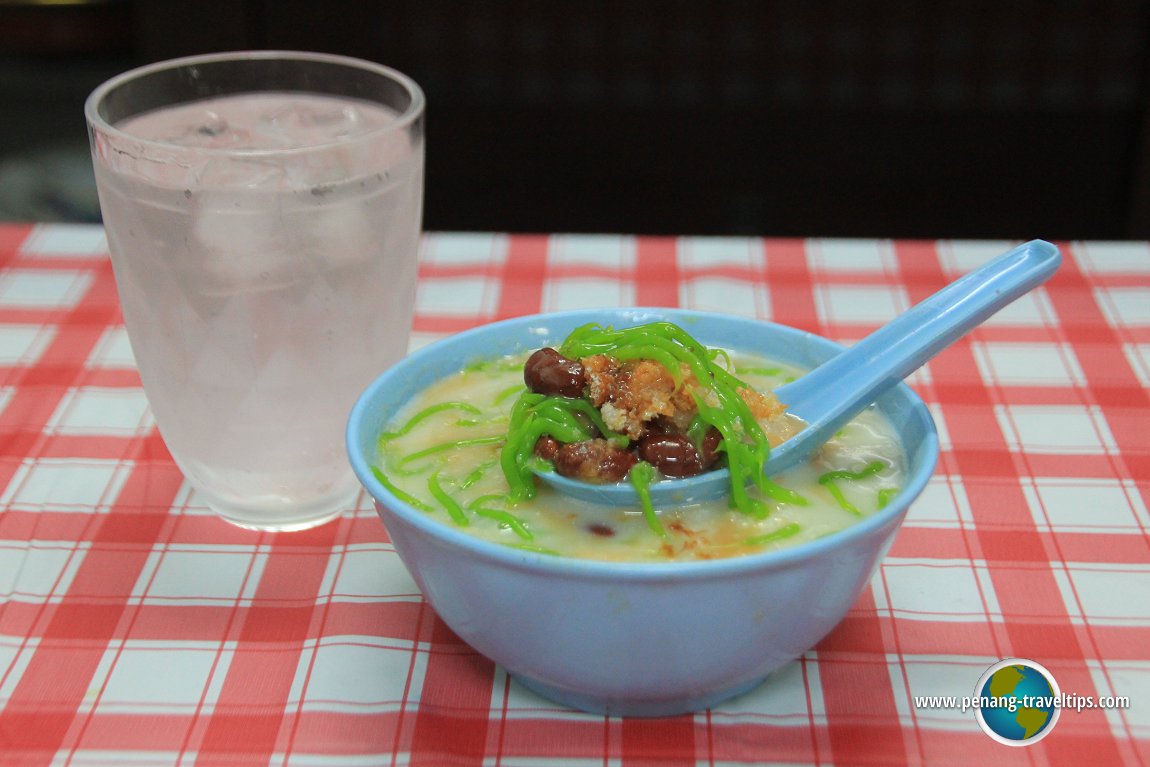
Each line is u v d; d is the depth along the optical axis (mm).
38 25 900
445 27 878
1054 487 468
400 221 433
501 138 914
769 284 594
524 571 343
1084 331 558
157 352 426
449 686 393
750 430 382
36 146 934
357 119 450
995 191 919
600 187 930
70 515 458
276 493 446
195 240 404
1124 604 419
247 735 378
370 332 436
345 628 411
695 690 368
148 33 852
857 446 409
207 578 433
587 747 375
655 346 381
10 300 579
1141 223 884
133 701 388
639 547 371
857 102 891
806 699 388
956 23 863
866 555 356
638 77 891
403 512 354
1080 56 868
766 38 874
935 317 403
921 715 383
